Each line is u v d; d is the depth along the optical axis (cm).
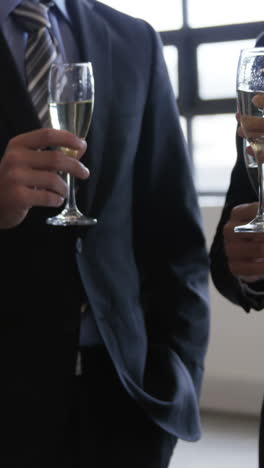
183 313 162
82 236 149
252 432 414
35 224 145
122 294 154
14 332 144
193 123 523
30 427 143
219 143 518
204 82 514
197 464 363
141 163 165
